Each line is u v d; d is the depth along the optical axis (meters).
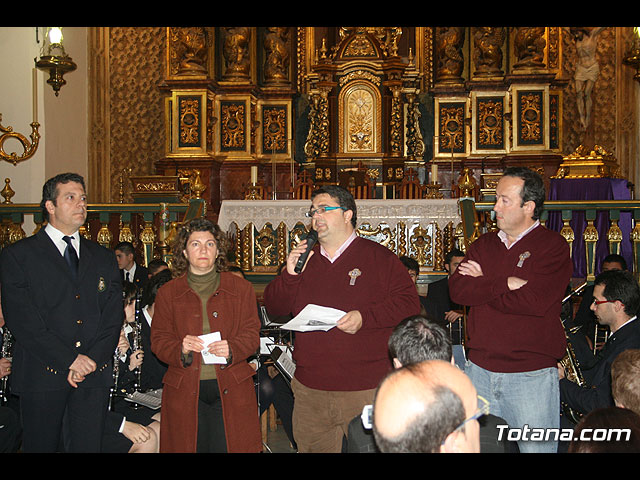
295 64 13.84
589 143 13.23
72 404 4.11
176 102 12.96
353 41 13.29
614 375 2.70
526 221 3.88
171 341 3.97
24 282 4.02
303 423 3.96
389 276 3.96
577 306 7.79
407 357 2.70
